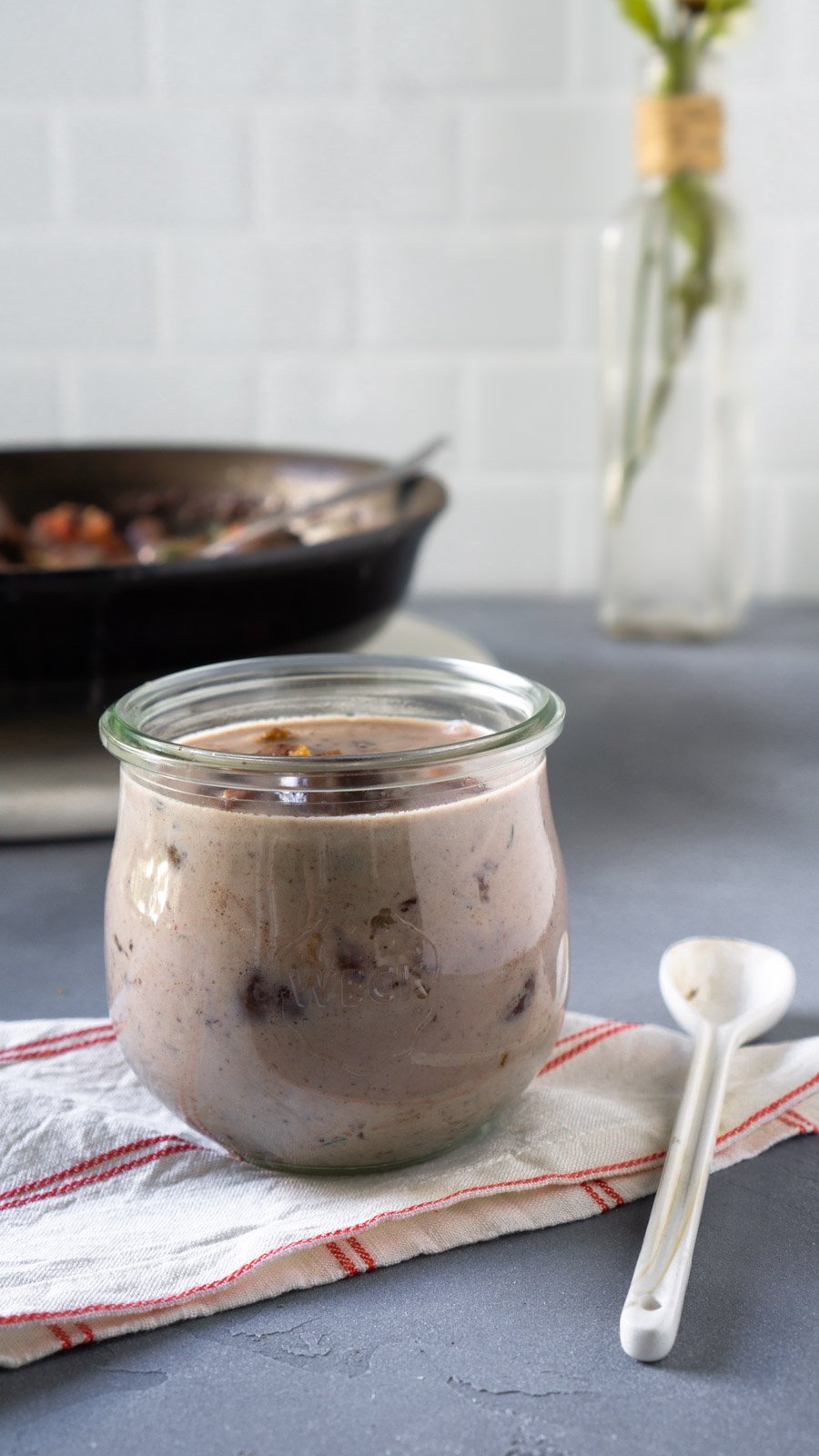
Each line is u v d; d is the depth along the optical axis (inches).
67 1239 35.1
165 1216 36.4
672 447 61.0
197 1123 37.7
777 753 55.2
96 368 67.3
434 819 35.4
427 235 66.1
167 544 58.6
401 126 65.4
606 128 65.1
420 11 64.7
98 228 66.4
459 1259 35.7
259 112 65.6
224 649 51.1
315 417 67.5
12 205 66.3
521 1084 38.2
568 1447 29.6
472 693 42.5
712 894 49.3
